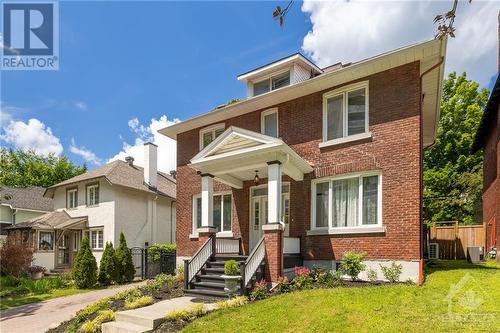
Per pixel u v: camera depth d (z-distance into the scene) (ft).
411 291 27.55
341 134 39.81
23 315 39.65
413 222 33.42
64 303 45.80
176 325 25.93
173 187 95.20
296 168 39.68
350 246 36.96
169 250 71.46
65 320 34.88
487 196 65.36
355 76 38.50
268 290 32.71
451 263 44.24
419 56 34.65
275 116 46.55
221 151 40.52
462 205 90.99
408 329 20.38
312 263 39.34
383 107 36.76
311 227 40.29
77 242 83.87
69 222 80.43
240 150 37.45
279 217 35.24
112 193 77.77
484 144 68.85
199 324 24.95
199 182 53.52
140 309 29.71
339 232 37.86
